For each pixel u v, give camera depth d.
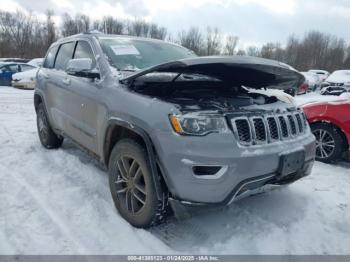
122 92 2.88
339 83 17.23
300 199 3.40
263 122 2.60
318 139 4.78
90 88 3.34
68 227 2.70
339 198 3.47
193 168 2.31
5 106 9.16
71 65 3.30
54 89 4.23
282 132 2.76
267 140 2.59
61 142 4.84
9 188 3.36
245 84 3.45
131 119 2.64
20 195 3.21
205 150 2.30
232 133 2.40
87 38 3.85
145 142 2.51
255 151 2.44
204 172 2.35
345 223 2.98
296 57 55.34
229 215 3.02
